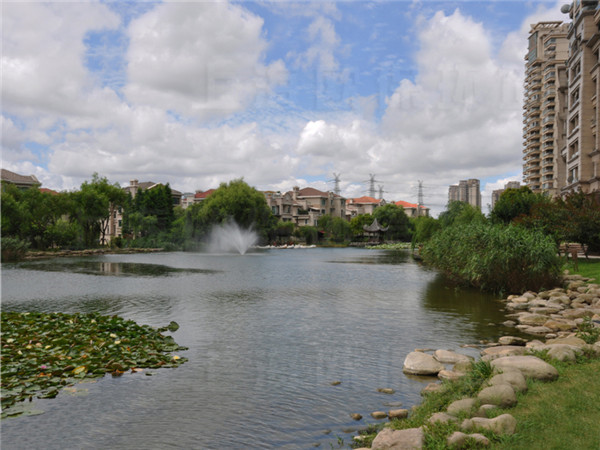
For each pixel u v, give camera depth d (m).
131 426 5.92
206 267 35.78
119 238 73.12
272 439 5.54
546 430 4.77
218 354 9.41
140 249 67.31
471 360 8.33
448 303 16.36
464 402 5.71
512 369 6.55
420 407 6.19
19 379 7.52
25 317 12.50
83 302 16.64
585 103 45.97
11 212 54.53
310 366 8.55
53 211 63.06
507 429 4.80
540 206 30.56
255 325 12.38
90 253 58.59
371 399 6.86
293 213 119.19
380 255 58.34
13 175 85.19
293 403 6.71
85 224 68.94
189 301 16.91
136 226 77.44
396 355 9.34
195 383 7.59
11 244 45.34
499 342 10.37
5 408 6.46
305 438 5.56
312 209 123.12
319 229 113.00
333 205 131.75
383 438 4.90
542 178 112.62
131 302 16.61
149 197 81.81
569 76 51.62
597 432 4.66
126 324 11.58
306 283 23.44
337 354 9.40
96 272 30.66
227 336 11.05
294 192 128.25
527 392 5.96
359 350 9.72
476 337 10.94
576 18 47.88
